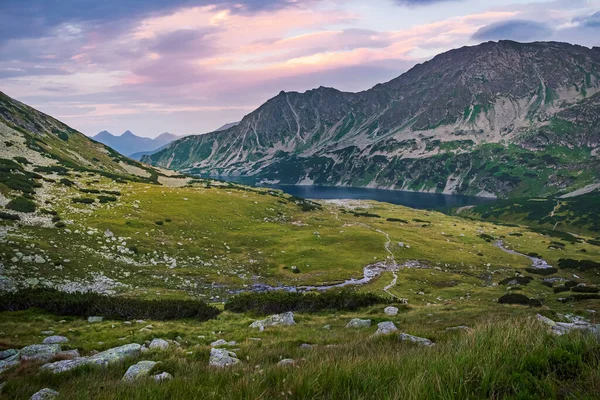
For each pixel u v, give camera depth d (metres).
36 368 15.35
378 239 113.94
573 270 101.31
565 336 9.31
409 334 17.42
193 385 8.62
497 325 11.07
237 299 44.28
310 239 107.06
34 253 58.25
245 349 17.52
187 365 13.16
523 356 7.82
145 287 60.75
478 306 40.69
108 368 14.40
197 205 117.19
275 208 141.00
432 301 64.94
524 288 71.88
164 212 103.44
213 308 39.28
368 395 6.80
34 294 36.84
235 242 97.25
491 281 88.44
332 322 32.00
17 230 67.25
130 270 66.81
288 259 90.94
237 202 133.50
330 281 79.19
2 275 48.97
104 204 98.25
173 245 84.06
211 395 7.62
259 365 12.15
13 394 11.42
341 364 8.48
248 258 88.75
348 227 131.12
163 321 34.38
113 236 78.50
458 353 8.31
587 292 65.88
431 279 83.81
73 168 135.38
